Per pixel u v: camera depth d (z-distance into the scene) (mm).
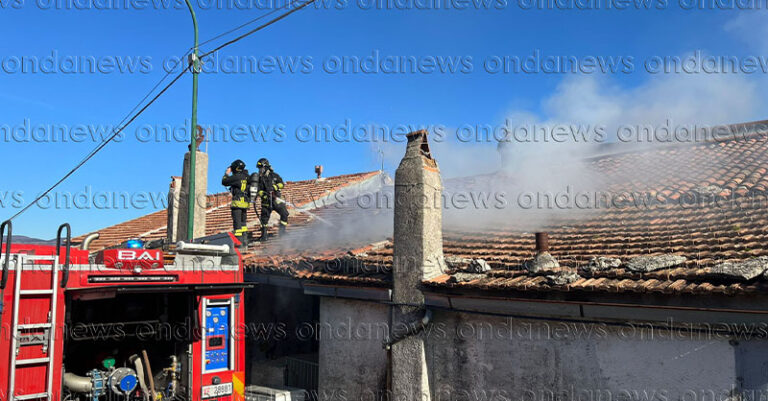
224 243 7121
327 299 9312
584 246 7984
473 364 7438
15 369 5270
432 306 7621
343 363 8906
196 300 6527
